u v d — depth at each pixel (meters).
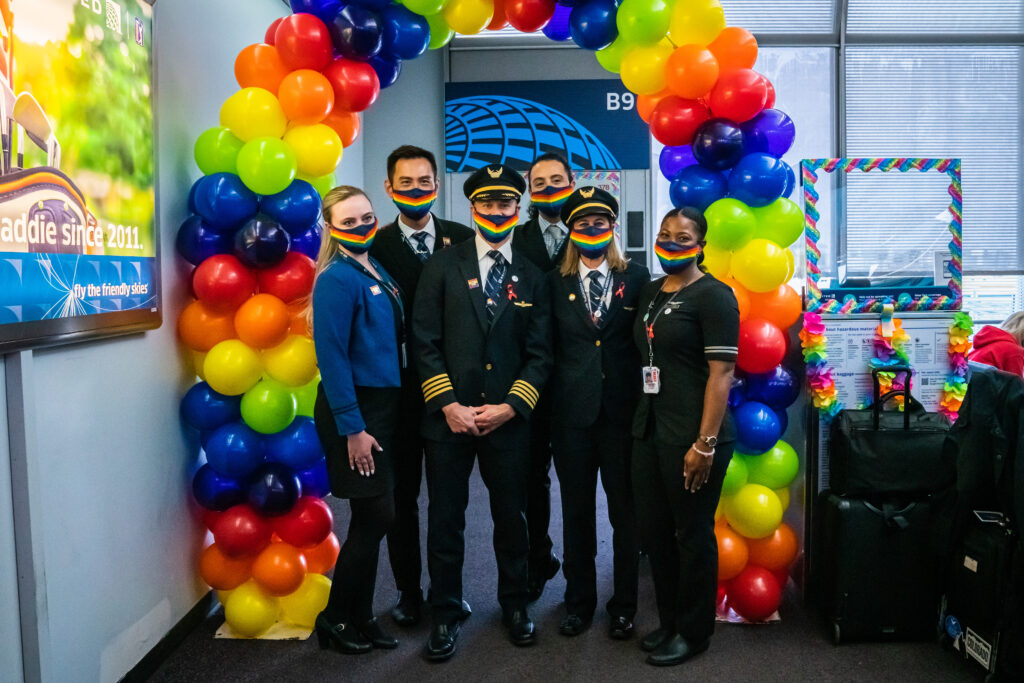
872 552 2.56
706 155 2.58
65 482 2.01
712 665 2.47
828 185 6.38
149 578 2.46
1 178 1.68
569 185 2.90
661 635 2.58
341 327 2.34
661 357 2.39
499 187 2.46
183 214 2.79
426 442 2.54
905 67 6.41
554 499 4.53
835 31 6.38
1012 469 2.27
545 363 2.55
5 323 1.70
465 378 2.47
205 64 3.04
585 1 2.70
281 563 2.64
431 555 2.56
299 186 2.62
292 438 2.66
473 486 4.77
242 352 2.55
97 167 2.10
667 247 2.34
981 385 2.34
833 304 2.79
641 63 2.66
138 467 2.40
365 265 2.47
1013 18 6.37
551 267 2.89
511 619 2.63
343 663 2.51
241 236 2.47
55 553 1.97
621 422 2.57
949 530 2.46
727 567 2.69
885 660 2.50
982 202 6.50
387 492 2.45
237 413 2.68
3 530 1.77
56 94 1.90
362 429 2.35
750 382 2.76
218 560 2.66
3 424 1.77
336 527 3.95
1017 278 6.55
